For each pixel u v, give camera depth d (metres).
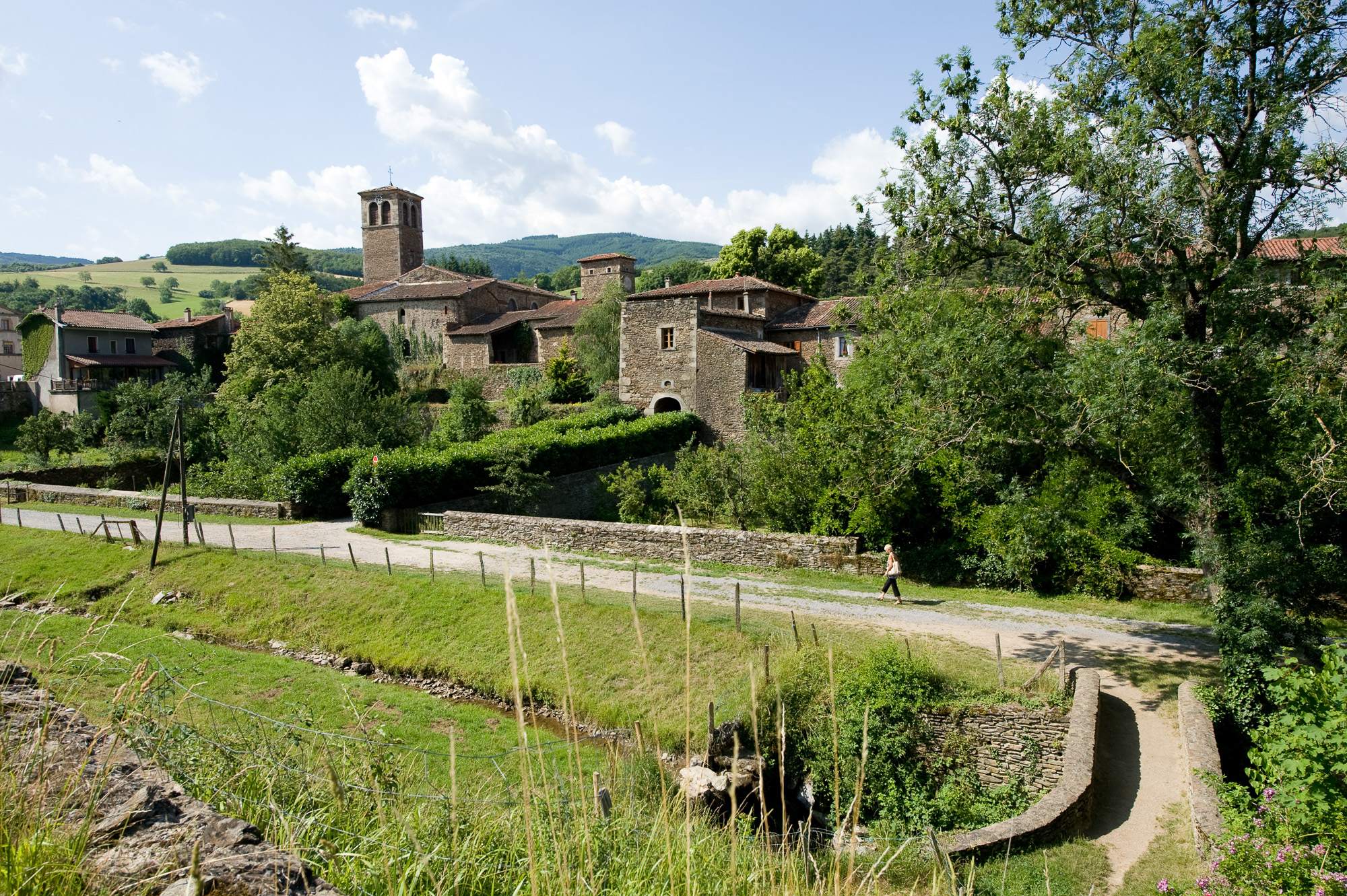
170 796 3.24
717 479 26.20
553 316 51.19
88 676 4.65
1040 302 14.00
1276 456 13.05
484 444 29.77
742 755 11.19
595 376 43.78
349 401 32.81
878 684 12.23
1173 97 12.38
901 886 7.93
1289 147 11.67
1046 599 17.75
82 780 3.21
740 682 13.22
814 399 22.72
